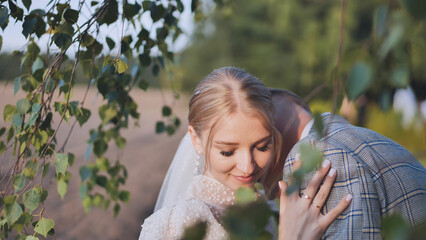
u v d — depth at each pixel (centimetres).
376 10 66
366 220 138
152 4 190
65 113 164
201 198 170
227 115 157
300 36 1256
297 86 1242
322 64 1156
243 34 1383
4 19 149
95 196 252
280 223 147
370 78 64
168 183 220
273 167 194
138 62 229
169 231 161
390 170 147
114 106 234
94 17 161
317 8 1235
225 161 162
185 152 208
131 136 1125
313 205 144
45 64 170
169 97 2039
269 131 160
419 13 55
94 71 185
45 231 155
